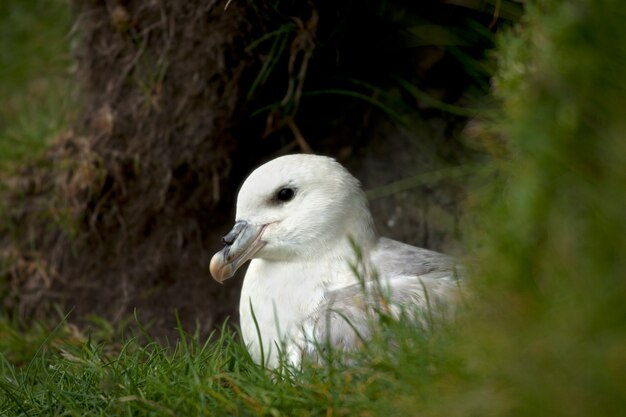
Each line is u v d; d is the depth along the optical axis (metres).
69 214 12.11
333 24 11.23
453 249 10.72
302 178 8.98
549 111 7.03
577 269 6.51
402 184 12.01
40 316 12.16
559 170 6.81
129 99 11.90
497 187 8.10
